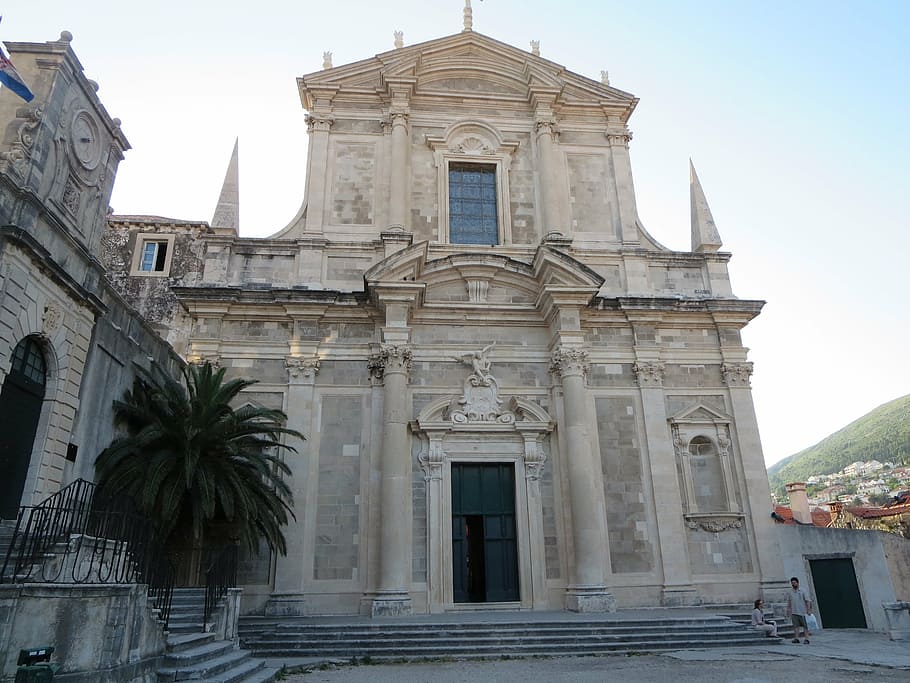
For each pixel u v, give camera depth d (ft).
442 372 67.21
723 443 68.28
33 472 42.14
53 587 27.45
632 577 62.64
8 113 43.73
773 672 36.45
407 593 58.03
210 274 68.18
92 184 51.01
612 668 39.40
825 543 63.00
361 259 70.85
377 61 78.64
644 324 71.15
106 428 50.85
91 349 48.91
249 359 65.77
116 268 85.35
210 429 50.16
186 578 54.34
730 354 71.15
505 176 76.43
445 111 78.64
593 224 76.38
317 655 44.93
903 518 111.65
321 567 59.67
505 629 48.98
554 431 66.39
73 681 26.91
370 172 75.00
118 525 37.04
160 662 32.60
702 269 75.56
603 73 83.87
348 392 65.36
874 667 37.68
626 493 65.36
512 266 69.97
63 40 46.78
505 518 64.54
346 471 62.80
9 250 39.34
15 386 41.27
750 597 63.26
